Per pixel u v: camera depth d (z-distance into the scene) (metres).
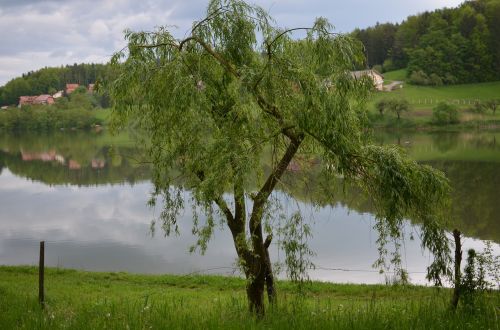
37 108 164.62
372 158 8.41
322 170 9.25
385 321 7.94
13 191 49.88
